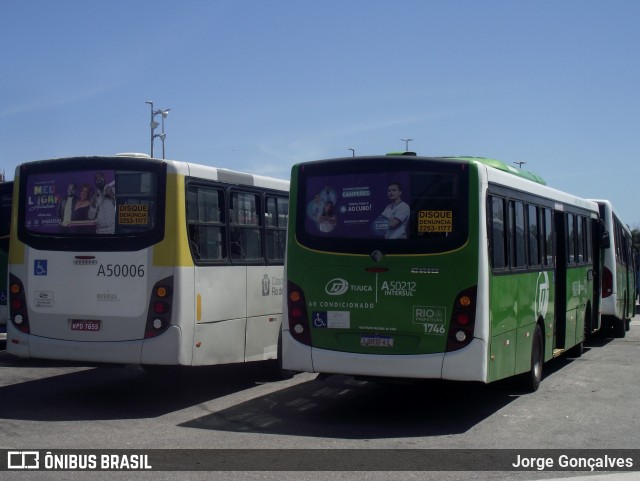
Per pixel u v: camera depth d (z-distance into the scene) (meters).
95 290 10.20
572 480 7.14
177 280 9.91
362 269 9.39
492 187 9.55
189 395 11.30
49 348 10.38
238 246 11.28
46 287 10.45
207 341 10.43
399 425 9.41
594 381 12.67
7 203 14.88
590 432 9.07
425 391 11.77
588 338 20.06
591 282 15.94
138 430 8.98
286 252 9.84
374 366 9.25
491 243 9.36
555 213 13.14
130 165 10.20
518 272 10.48
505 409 10.43
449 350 9.04
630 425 9.45
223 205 10.96
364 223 9.46
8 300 10.74
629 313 22.33
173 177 10.04
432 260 9.12
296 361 9.62
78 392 11.40
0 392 11.33
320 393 11.57
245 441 8.49
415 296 9.16
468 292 9.02
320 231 9.66
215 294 10.60
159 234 9.99
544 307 11.98
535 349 11.57
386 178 9.43
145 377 12.82
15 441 8.38
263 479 7.01
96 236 10.25
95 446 8.17
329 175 9.69
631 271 23.16
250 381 12.60
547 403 10.83
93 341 10.20
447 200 9.20
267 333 11.92
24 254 10.62
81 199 10.39
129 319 10.04
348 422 9.58
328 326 9.51
